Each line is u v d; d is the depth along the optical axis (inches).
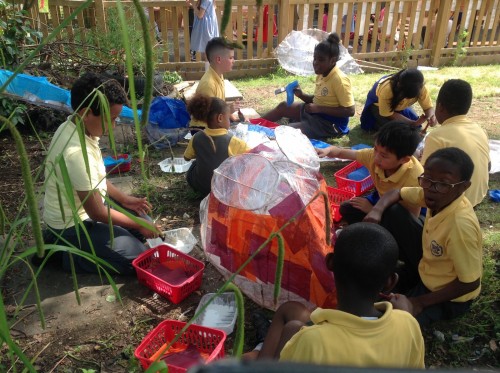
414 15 286.2
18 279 113.2
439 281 94.9
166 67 267.7
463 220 88.5
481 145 120.6
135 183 157.1
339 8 276.5
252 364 19.4
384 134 113.9
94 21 241.1
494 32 302.8
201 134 138.1
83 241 111.4
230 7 46.5
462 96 122.0
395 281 67.9
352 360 55.6
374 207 109.2
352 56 291.0
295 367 19.0
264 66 282.5
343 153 133.6
